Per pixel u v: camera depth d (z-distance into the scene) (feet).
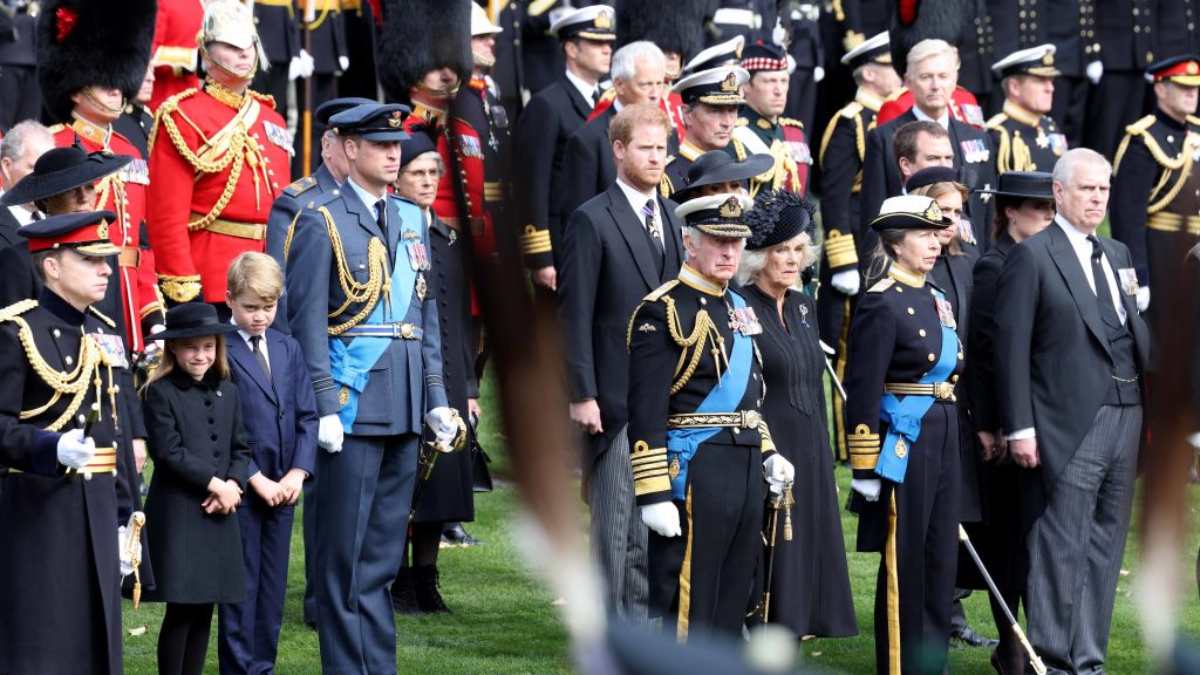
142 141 116.26
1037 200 98.17
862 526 90.33
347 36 164.45
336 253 87.35
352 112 88.53
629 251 90.27
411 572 103.81
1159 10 199.72
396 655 90.27
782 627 80.48
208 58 111.75
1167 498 13.76
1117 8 199.41
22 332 73.82
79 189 84.12
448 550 119.14
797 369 85.15
